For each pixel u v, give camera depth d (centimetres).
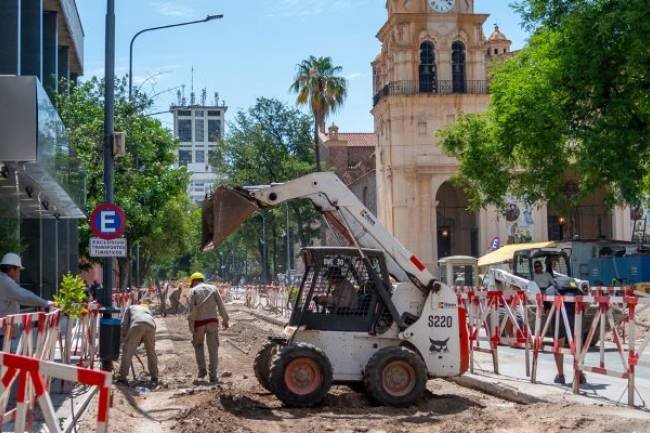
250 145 7356
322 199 1299
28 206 2350
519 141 2916
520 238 6669
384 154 6975
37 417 958
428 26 6762
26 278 2736
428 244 6669
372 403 1243
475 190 3669
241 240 9181
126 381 1534
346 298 1270
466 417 1115
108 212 1736
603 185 2853
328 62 5578
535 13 2759
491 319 1609
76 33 3925
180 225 5844
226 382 1591
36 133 1399
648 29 2397
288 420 1119
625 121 2609
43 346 1038
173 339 2878
